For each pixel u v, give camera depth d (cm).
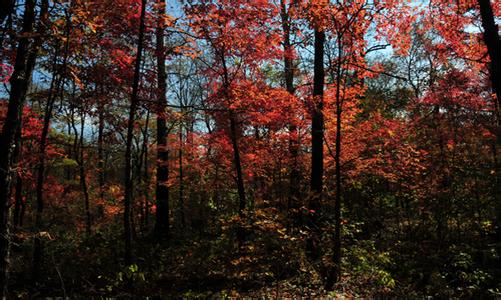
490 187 1276
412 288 934
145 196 1578
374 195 1744
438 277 987
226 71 1065
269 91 1077
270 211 768
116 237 1525
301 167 1331
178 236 1591
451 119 1338
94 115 1104
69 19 615
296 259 773
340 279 898
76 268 1090
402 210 1698
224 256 884
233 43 1010
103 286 918
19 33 579
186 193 1845
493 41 708
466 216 1309
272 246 747
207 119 1288
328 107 1077
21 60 573
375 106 1723
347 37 900
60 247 1280
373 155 1345
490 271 1035
